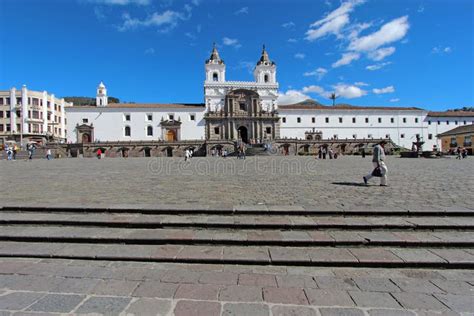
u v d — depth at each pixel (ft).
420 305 10.18
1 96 219.61
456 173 45.60
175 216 18.80
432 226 16.58
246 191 27.30
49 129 241.76
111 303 10.34
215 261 13.62
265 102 232.53
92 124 213.66
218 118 222.69
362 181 35.50
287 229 16.93
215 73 234.38
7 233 16.29
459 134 183.83
